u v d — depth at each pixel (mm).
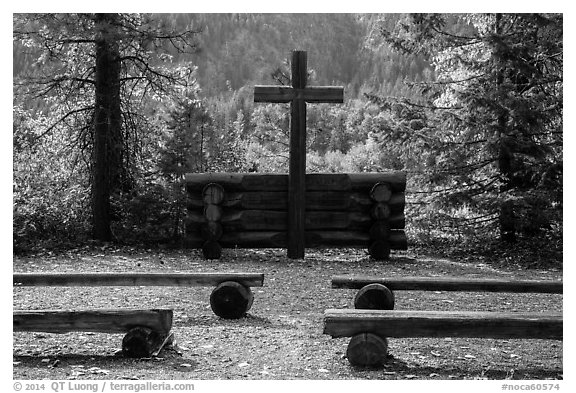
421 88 18094
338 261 14844
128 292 10984
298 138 14945
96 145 17641
